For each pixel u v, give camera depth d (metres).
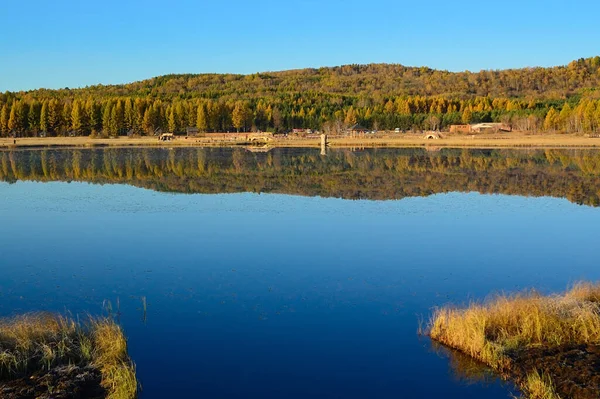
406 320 13.84
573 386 9.95
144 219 27.03
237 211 29.06
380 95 185.38
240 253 20.44
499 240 22.42
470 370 11.16
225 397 10.30
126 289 16.41
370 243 21.92
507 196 33.78
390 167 51.16
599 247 21.34
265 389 10.59
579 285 14.56
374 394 10.32
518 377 10.59
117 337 11.97
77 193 36.22
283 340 12.71
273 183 40.53
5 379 10.40
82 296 15.80
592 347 11.43
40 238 23.12
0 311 14.55
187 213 28.58
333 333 13.06
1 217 27.72
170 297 15.64
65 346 11.38
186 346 12.41
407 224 25.55
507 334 11.92
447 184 39.16
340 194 34.94
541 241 22.34
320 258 19.69
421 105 160.75
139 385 10.65
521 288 16.48
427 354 11.91
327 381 10.87
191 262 19.23
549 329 11.93
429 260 19.50
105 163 58.19
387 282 16.98
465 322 12.28
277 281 17.08
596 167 49.28
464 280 17.23
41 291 16.27
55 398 9.69
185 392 10.47
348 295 15.77
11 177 45.50
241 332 13.16
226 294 15.87
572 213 28.31
